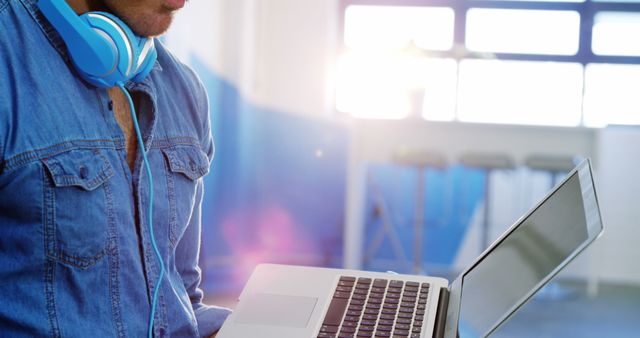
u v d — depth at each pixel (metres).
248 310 0.94
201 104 1.00
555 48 5.66
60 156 0.75
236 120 5.09
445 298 0.97
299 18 5.63
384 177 5.78
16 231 0.74
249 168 5.48
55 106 0.76
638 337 3.83
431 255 5.75
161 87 0.93
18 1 0.77
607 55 5.59
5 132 0.72
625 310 4.45
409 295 0.97
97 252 0.78
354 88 5.83
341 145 5.71
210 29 4.77
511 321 4.04
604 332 3.91
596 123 5.63
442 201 5.75
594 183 0.74
